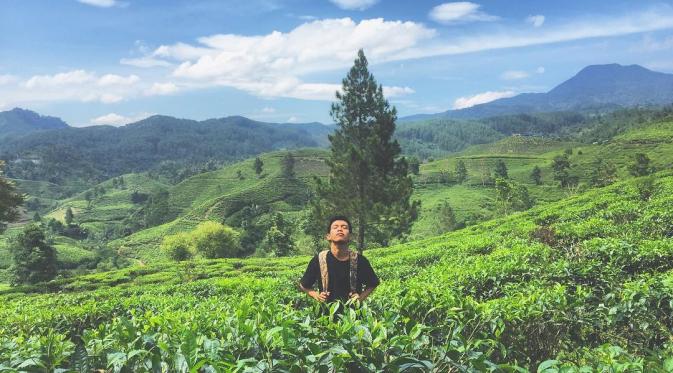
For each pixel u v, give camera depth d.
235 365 2.62
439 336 3.96
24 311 10.38
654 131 151.12
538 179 132.00
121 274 36.97
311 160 177.75
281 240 62.72
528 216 30.58
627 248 8.61
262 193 136.38
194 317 4.89
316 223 31.62
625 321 4.92
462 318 4.16
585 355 4.16
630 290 5.04
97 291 21.47
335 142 30.48
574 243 12.83
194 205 145.00
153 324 4.00
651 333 4.79
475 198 125.81
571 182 117.38
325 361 2.66
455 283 7.44
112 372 3.00
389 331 3.15
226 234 72.50
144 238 115.38
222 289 16.66
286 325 2.84
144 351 2.87
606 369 2.71
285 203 130.75
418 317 4.43
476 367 2.73
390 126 29.84
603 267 7.37
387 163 29.52
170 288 18.67
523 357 4.52
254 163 170.50
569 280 7.24
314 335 3.02
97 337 3.54
